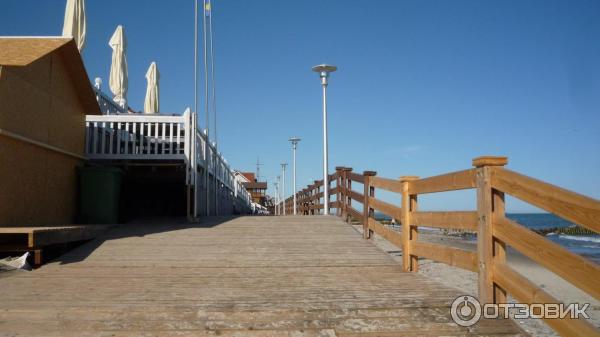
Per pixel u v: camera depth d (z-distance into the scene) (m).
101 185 10.62
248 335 4.17
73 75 10.41
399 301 5.04
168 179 14.11
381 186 8.54
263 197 70.94
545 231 58.50
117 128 11.73
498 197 4.63
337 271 6.89
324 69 16.59
